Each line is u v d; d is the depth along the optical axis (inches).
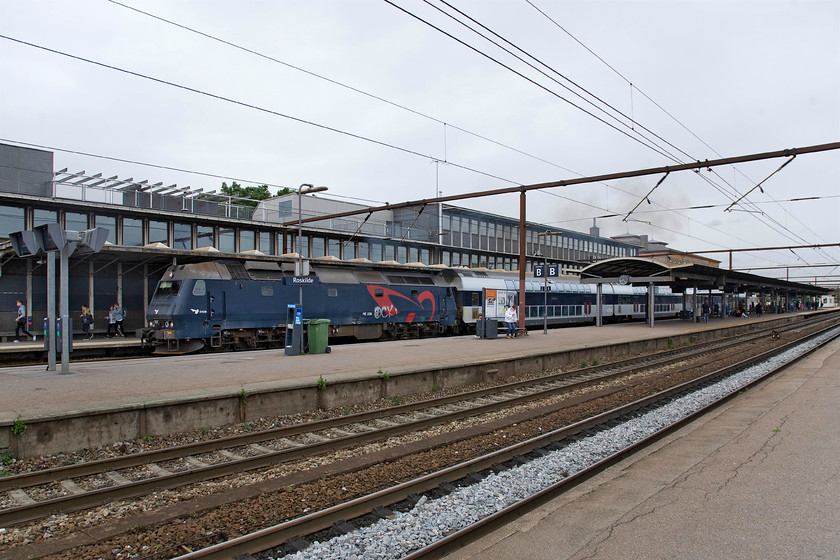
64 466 331.6
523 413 494.9
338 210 1728.6
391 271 1229.1
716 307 2573.8
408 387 599.5
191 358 746.8
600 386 687.1
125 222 1149.1
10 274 994.1
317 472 319.9
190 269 894.4
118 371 596.7
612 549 218.5
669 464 337.7
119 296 1115.9
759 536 223.5
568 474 329.7
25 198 989.8
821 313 3592.5
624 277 1496.1
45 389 469.4
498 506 277.3
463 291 1353.3
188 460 363.6
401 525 251.1
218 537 236.8
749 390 629.9
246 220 1314.0
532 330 1472.7
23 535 250.8
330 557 221.3
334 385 528.4
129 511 280.1
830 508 250.1
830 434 386.6
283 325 990.4
